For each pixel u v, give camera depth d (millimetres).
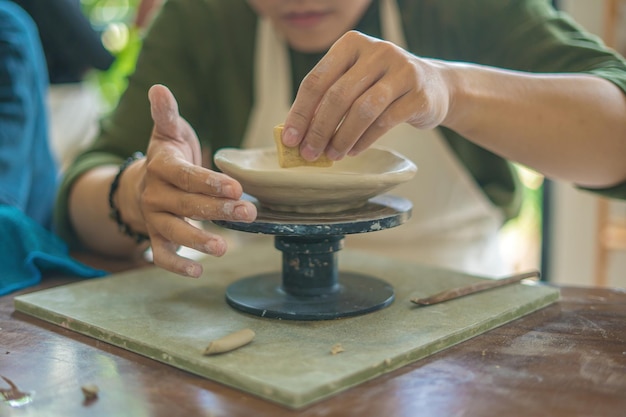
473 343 644
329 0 1081
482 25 1173
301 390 507
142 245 1027
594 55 1003
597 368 579
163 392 538
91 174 1072
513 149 857
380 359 570
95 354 624
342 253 964
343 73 672
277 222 668
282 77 1259
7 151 1044
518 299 748
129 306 734
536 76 867
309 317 675
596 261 1560
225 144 1325
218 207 655
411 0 1195
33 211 1150
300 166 716
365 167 781
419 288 794
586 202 1573
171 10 1289
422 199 1271
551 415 493
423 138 1235
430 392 531
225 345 587
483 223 1334
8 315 750
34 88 1167
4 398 531
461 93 770
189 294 780
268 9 1115
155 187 731
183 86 1289
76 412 505
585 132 850
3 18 1134
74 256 1066
